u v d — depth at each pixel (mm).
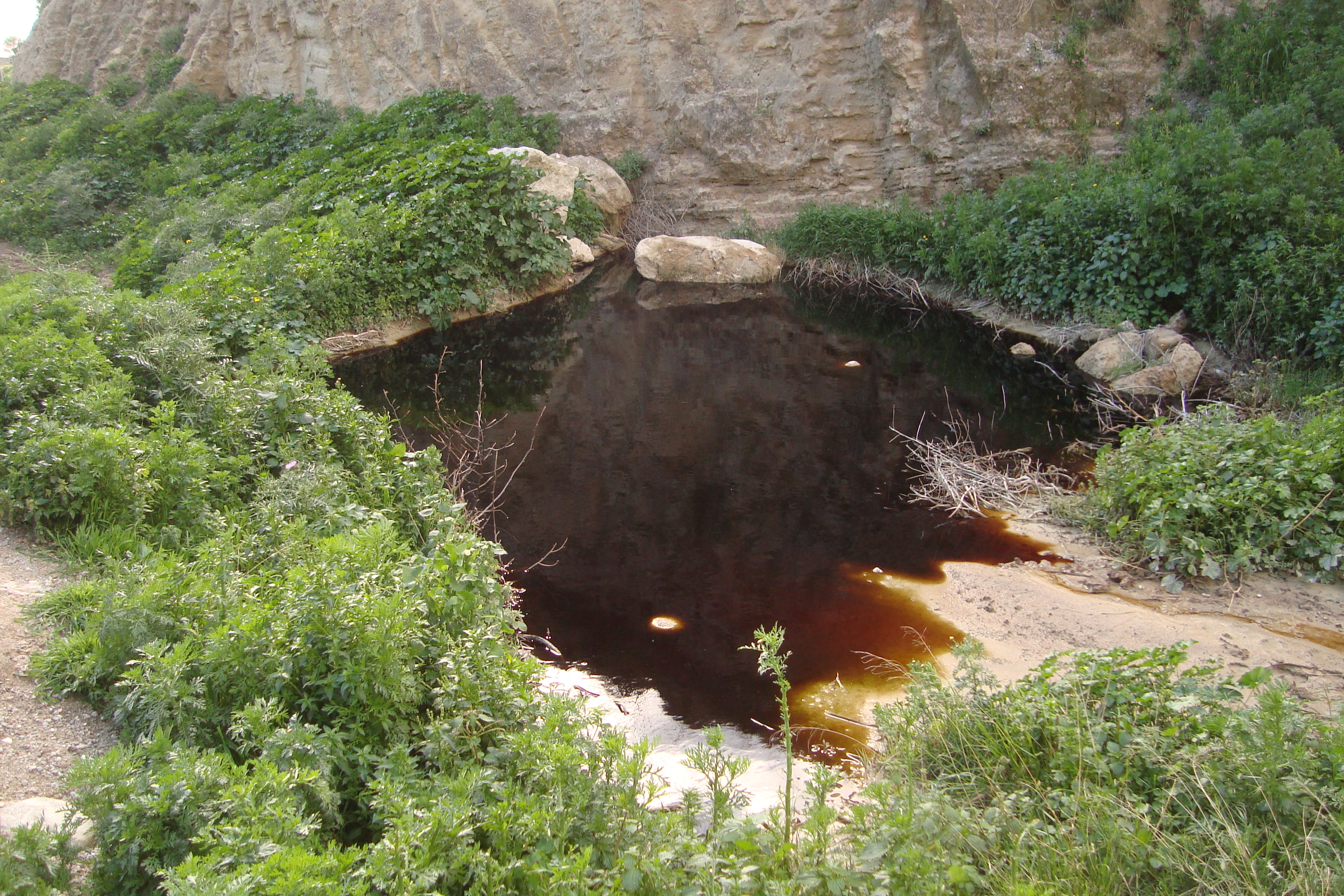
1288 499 5680
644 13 16859
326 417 6574
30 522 5438
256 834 2871
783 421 8930
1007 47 13328
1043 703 3758
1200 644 4988
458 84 19406
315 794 3205
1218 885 2945
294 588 4008
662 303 13539
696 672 5047
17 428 5676
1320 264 8430
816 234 14344
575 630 5473
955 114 13945
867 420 8883
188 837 2994
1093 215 10586
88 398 5949
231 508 5738
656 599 5816
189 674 3736
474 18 18875
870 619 5527
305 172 15820
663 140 17297
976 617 5488
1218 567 5613
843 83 15234
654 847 3121
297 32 22219
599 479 7676
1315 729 3455
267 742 3336
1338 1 12016
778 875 2883
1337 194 9062
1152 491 6203
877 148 15195
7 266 13297
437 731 3605
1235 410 7645
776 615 5605
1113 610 5426
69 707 4020
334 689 3670
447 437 8570
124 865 2951
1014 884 2877
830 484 7508
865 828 3164
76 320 7234
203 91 23984
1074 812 3250
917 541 6496
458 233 12344
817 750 4359
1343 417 5957
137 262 12812
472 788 3236
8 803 3424
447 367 10656
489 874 2920
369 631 3676
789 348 11352
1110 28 13289
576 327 12281
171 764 3209
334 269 10883
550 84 18453
